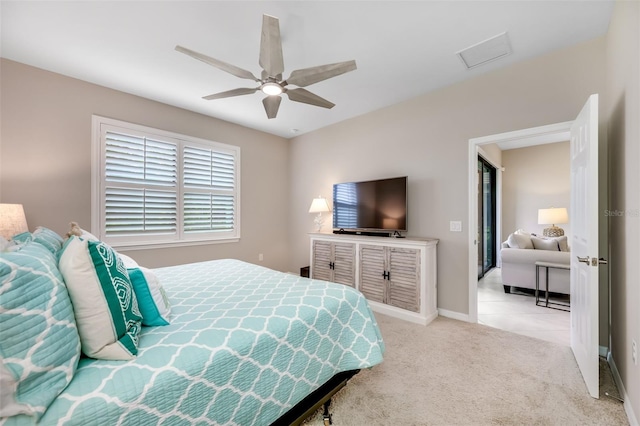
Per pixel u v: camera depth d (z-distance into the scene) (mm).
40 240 1261
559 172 5707
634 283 1540
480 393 1773
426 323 2875
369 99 3449
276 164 4973
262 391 1194
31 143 2707
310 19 2045
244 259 4508
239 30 2178
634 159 1547
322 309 1545
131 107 3316
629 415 1545
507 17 2035
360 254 3459
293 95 2346
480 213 4941
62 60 2600
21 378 710
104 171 3133
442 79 2959
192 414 977
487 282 4738
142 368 947
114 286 1029
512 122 2682
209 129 4051
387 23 2094
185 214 3816
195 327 1260
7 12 1956
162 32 2201
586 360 1847
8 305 715
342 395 1759
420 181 3346
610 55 2078
